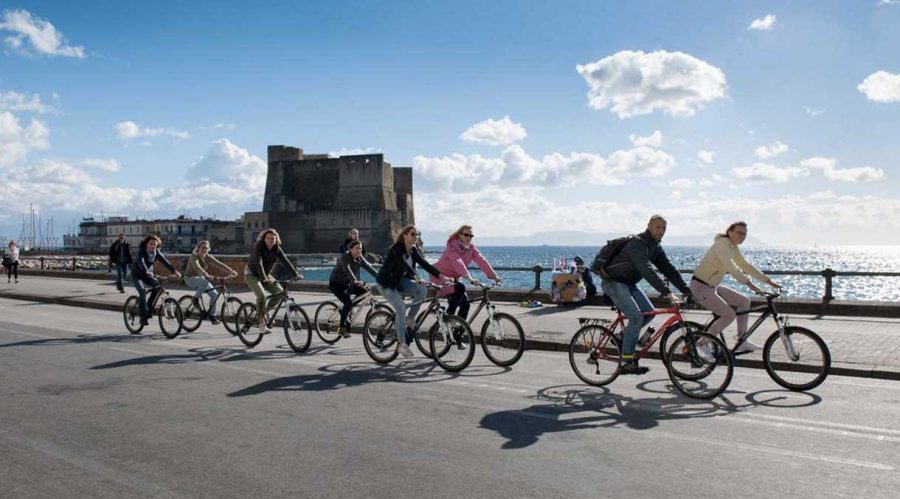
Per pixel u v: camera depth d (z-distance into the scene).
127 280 28.27
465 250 9.63
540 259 174.00
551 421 6.26
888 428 5.90
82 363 9.48
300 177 131.62
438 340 9.42
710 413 6.50
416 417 6.41
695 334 7.29
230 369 8.98
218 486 4.62
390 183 128.12
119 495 4.47
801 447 5.39
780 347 7.64
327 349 10.83
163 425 6.16
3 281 28.78
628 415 6.46
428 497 4.39
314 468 4.97
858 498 4.33
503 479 4.72
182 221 154.12
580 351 8.00
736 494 4.41
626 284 7.66
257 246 10.84
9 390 7.67
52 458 5.25
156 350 10.70
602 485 4.59
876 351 8.99
